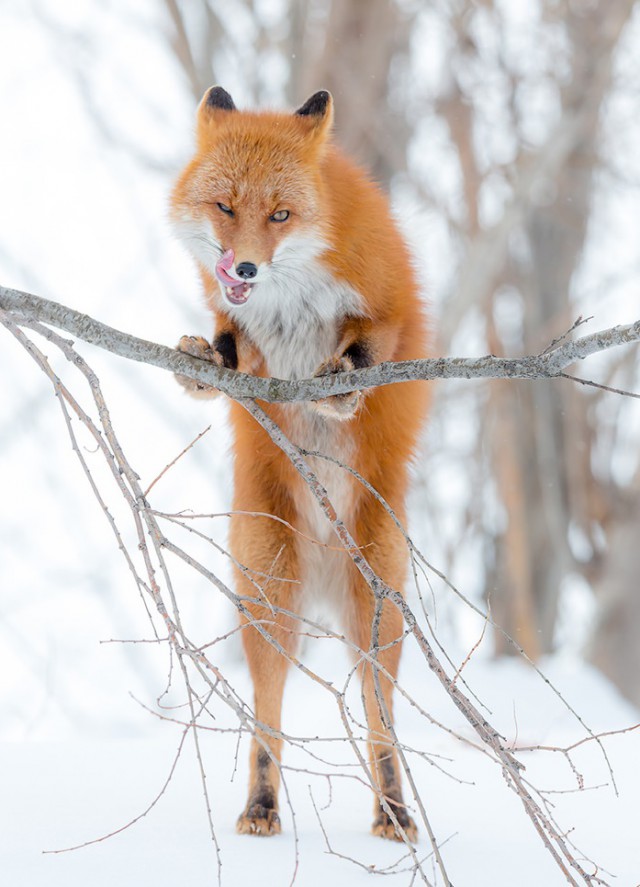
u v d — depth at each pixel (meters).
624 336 7.39
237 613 10.60
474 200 30.33
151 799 10.41
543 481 31.48
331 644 22.94
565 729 16.44
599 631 29.94
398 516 10.93
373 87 28.83
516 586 30.53
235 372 8.57
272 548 10.70
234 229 10.13
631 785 11.19
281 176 10.24
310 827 9.95
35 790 10.56
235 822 9.86
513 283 32.16
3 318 8.09
